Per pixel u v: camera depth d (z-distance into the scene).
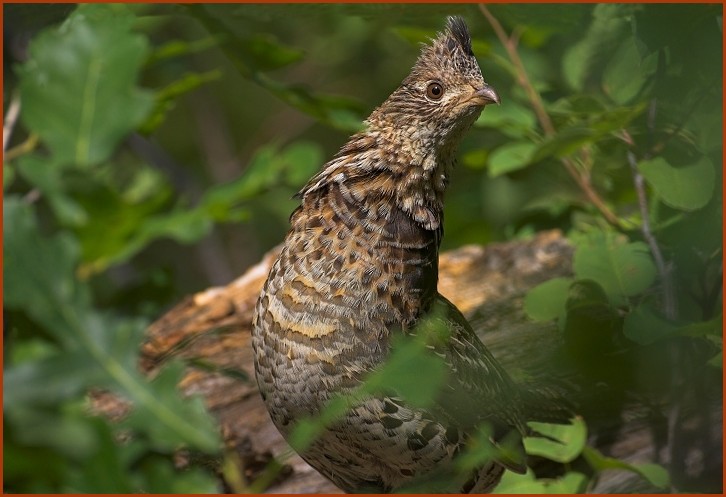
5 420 3.23
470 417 6.50
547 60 8.91
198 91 16.70
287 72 16.38
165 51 7.91
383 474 6.73
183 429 3.36
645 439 7.55
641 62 6.66
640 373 5.81
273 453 8.05
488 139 10.18
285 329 6.38
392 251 6.47
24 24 8.26
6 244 3.36
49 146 3.88
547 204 9.80
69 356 3.35
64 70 3.94
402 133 6.76
